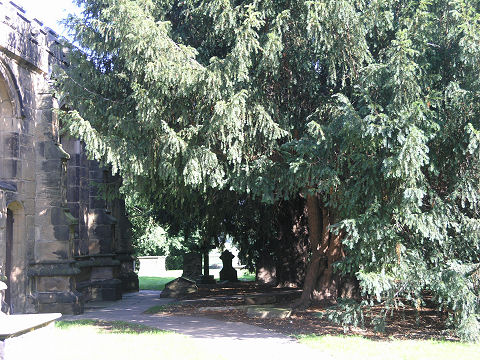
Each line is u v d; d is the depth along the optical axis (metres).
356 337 10.13
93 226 20.31
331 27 9.98
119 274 22.20
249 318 13.05
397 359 8.13
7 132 13.71
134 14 9.66
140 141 10.95
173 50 9.93
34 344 6.02
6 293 13.52
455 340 9.91
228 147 10.83
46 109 15.03
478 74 9.56
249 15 9.88
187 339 9.88
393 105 9.27
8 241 13.76
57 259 14.80
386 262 9.47
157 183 12.62
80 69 11.67
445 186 10.72
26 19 14.12
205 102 10.43
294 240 20.70
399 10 11.12
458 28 9.52
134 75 10.70
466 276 9.61
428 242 10.31
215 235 22.30
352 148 9.73
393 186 9.52
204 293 21.05
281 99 11.87
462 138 9.60
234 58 9.67
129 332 10.94
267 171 10.70
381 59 10.87
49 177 14.98
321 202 14.55
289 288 20.05
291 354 8.59
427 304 14.30
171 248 44.38
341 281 15.08
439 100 9.87
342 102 10.16
